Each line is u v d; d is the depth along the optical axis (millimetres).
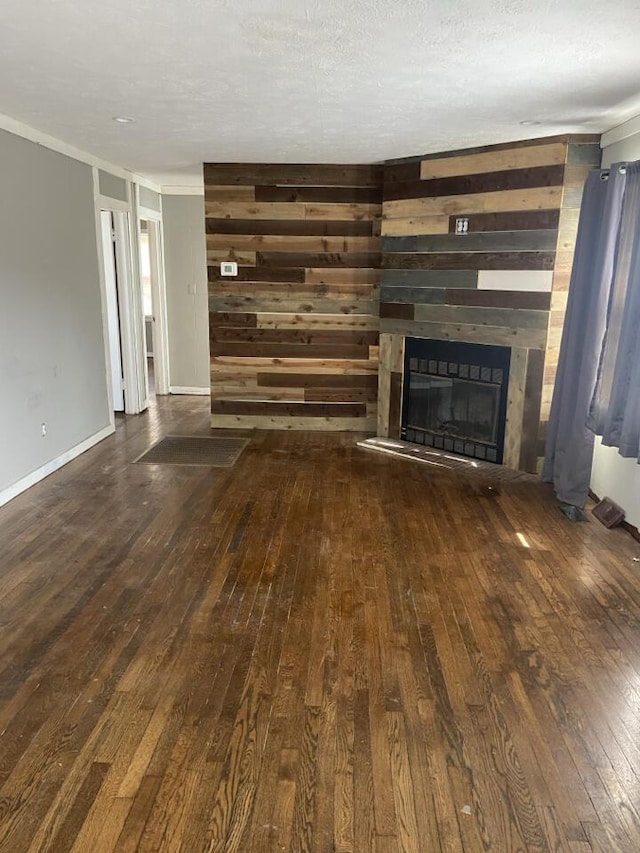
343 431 5977
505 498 4223
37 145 4312
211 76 3039
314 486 4426
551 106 3547
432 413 5340
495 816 1766
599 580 3109
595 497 4219
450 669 2404
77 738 2029
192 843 1671
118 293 6375
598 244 3793
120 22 2391
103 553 3340
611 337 3643
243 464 4914
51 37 2535
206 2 2203
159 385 7723
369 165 5453
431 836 1702
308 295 5742
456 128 4078
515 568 3227
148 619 2721
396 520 3832
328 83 3152
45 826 1714
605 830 1726
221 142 4625
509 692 2279
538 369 4562
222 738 2037
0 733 2045
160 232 7340
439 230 4969
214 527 3693
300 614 2771
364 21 2371
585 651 2529
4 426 4020
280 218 5590
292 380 5930
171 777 1881
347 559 3303
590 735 2076
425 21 2367
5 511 3906
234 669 2389
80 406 5160
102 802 1792
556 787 1867
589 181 3863
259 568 3189
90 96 3404
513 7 2242
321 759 1958
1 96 3420
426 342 5246
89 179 5211
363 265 5660
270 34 2504
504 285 4648
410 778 1892
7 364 4031
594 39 2539
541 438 4645
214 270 5738
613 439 3537
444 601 2896
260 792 1833
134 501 4098
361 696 2246
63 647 2518
